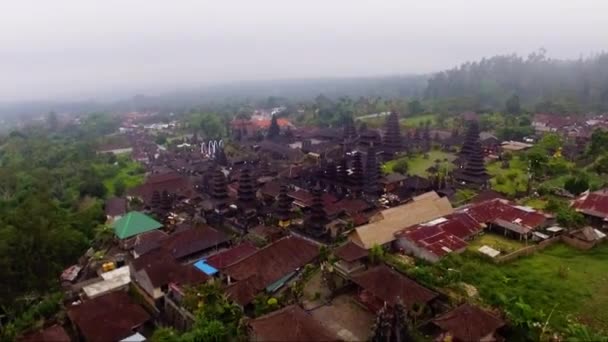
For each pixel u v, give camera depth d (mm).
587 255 49406
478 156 82438
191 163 124875
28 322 45500
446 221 55438
